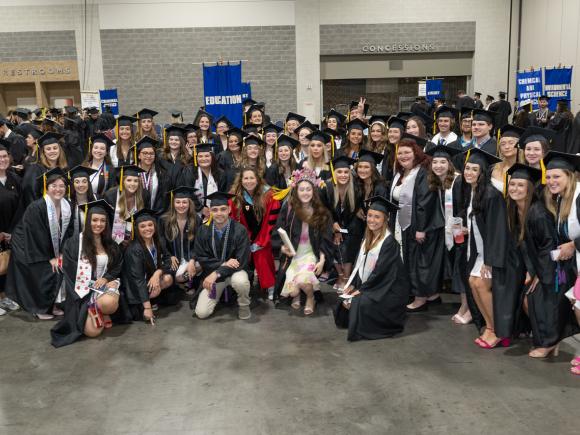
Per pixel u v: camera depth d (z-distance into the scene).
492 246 3.91
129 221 4.89
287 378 3.66
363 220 5.27
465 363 3.84
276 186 6.13
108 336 4.48
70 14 15.41
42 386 3.62
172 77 15.82
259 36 15.84
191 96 15.91
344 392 3.45
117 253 4.64
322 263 4.89
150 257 4.88
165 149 6.47
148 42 15.63
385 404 3.29
